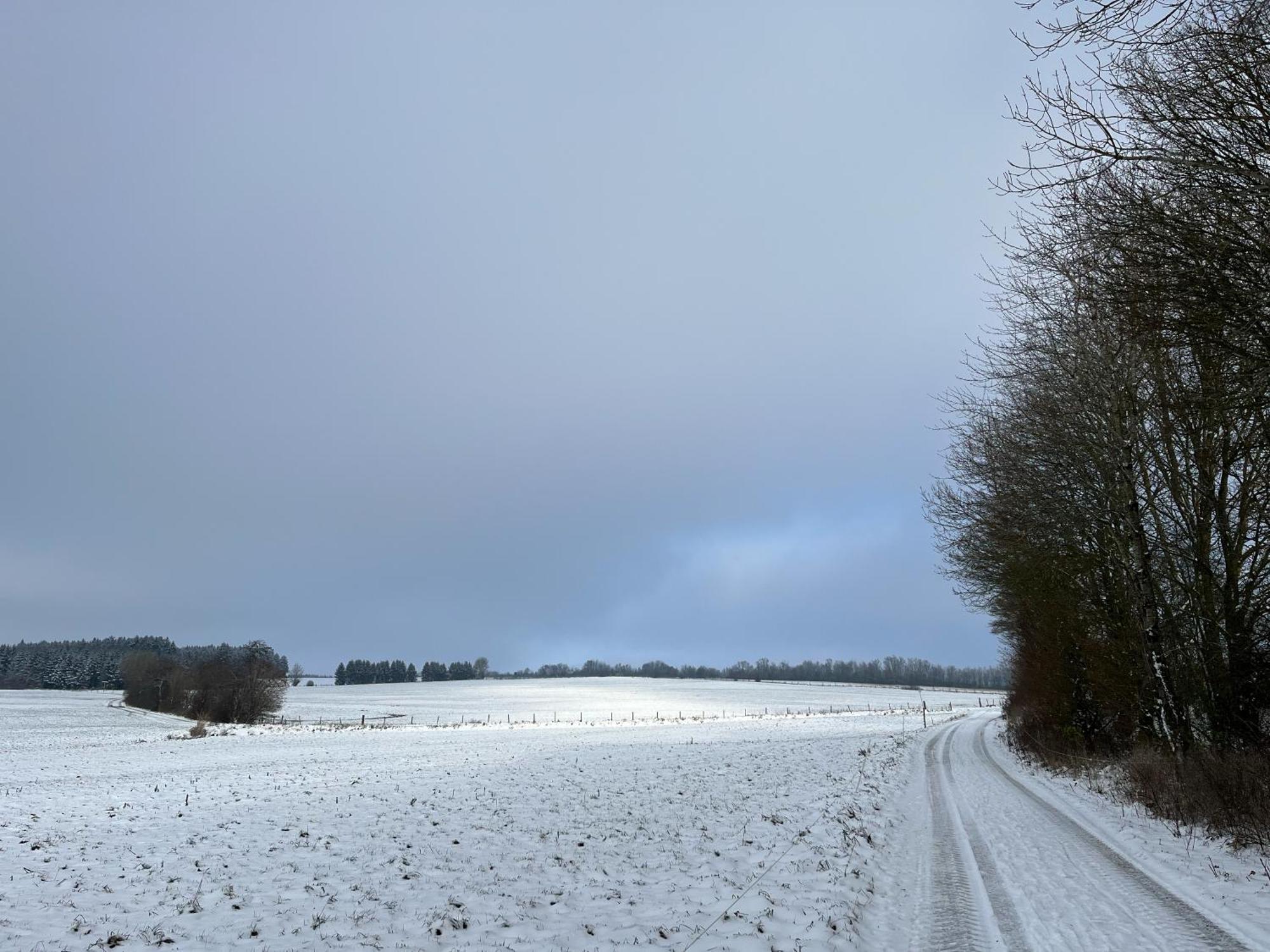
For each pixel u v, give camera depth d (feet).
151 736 163.73
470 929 25.57
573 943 23.73
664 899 28.50
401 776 76.64
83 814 56.08
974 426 73.05
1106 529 61.16
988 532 74.54
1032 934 22.31
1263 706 48.52
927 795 53.42
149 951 24.26
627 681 572.51
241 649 253.03
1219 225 22.26
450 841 41.45
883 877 30.04
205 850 40.98
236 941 25.05
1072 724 76.89
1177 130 22.40
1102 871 29.55
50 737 160.04
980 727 146.61
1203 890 26.13
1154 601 53.26
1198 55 22.11
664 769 77.20
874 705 315.99
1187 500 52.24
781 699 369.50
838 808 47.47
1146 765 47.06
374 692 458.09
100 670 500.74
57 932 26.45
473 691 465.88
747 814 47.47
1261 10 20.36
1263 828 32.01
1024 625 90.48
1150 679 58.75
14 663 532.32
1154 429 54.29
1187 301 22.93
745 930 23.79
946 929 23.22
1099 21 20.65
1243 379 24.36
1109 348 47.91
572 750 108.17
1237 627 48.78
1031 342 57.00
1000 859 32.35
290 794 64.64
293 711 294.46
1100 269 24.73
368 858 37.70
